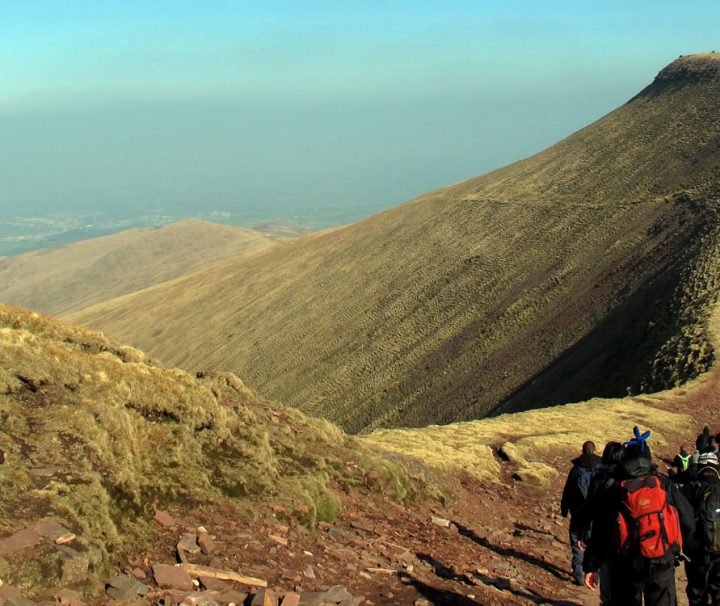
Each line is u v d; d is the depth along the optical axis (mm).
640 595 5699
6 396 8258
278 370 104125
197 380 12578
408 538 9953
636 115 151125
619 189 117875
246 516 8383
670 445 22750
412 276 117625
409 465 14000
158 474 8398
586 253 96438
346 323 109812
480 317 91250
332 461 11703
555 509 14625
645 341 49188
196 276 176375
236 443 10352
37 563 5680
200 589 6383
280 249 169750
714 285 49812
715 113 130000
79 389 9352
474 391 72000
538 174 143750
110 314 166125
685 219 90688
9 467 6816
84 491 6895
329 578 7426
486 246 116438
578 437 21547
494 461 17578
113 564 6348
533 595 8586
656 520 5516
